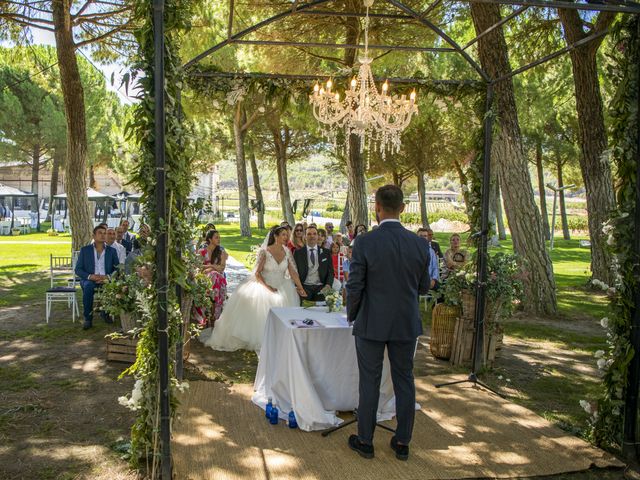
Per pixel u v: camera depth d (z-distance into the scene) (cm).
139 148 331
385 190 376
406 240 363
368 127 805
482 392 504
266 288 643
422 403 470
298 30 985
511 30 1187
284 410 431
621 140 376
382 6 909
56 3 1002
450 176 2845
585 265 1800
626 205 377
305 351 416
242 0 923
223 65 1350
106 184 4391
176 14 328
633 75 371
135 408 333
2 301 910
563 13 1008
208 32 1014
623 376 381
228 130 2625
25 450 364
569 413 460
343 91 573
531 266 895
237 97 545
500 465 357
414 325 359
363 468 347
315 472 340
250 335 628
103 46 1218
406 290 359
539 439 399
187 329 561
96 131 2900
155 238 320
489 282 570
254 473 337
